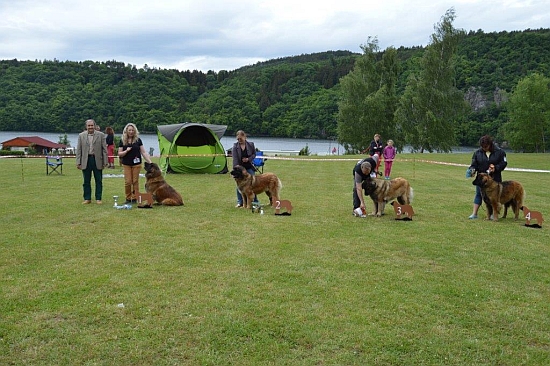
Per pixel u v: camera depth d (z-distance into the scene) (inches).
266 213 382.3
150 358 145.9
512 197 363.3
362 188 371.9
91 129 406.9
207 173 724.0
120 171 744.3
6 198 447.2
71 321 169.6
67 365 141.8
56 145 2075.5
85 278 213.5
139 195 398.0
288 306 184.4
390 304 188.1
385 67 2027.6
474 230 325.1
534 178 727.1
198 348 152.1
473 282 215.6
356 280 215.5
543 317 178.9
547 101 2314.2
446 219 365.7
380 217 370.0
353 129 1974.7
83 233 300.5
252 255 253.6
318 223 342.6
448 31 1807.3
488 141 360.2
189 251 260.8
